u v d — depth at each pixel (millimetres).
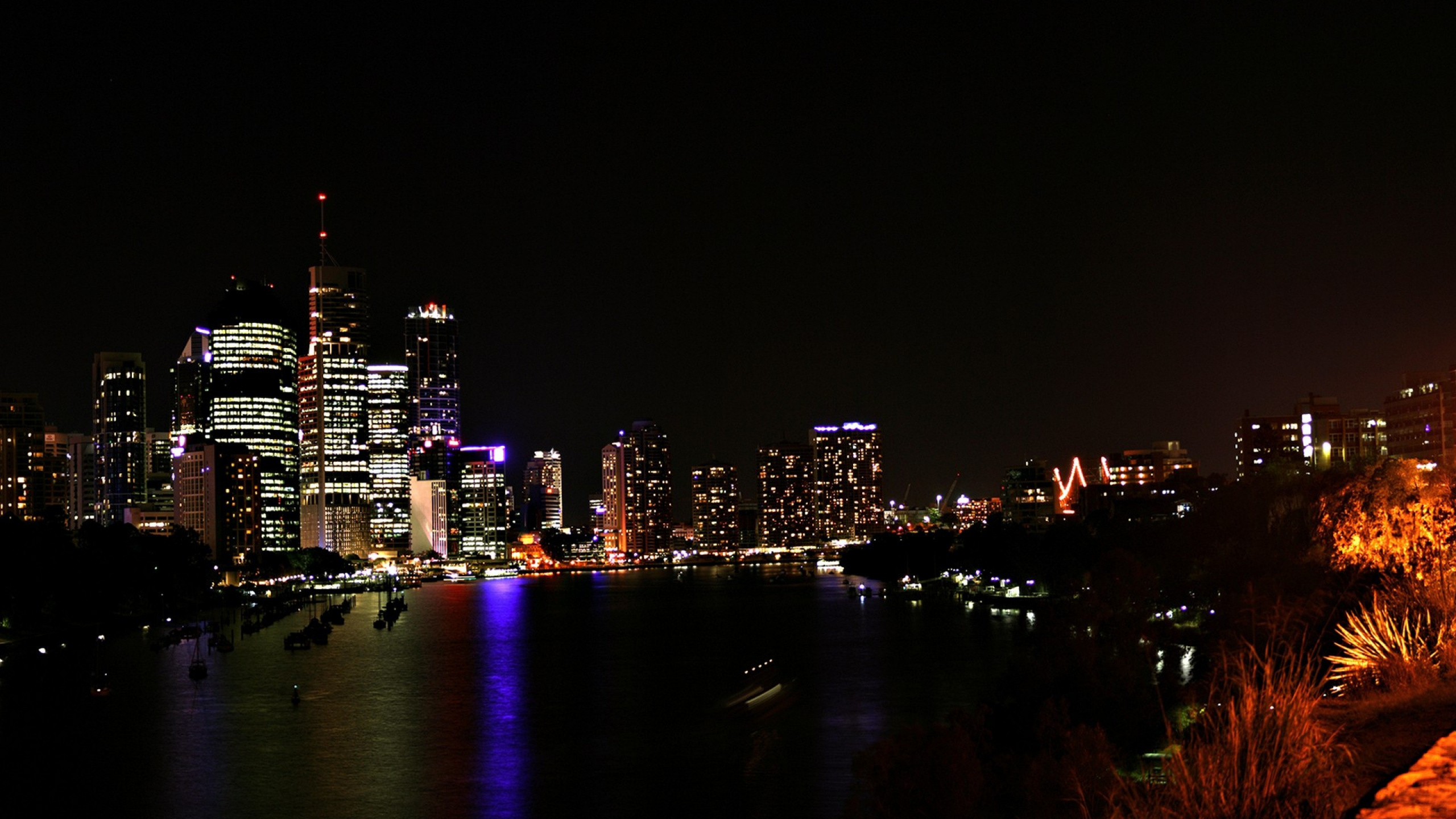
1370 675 35812
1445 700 28734
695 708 170875
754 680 187250
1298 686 25250
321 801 119812
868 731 142375
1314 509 104750
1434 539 64250
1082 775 57938
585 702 179625
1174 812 24703
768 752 133125
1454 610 37344
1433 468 68750
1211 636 100250
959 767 65688
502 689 196875
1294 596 86062
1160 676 93188
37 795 123625
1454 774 20891
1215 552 142375
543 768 132250
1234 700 25734
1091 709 87125
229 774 132500
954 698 163750
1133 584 123188
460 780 127438
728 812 109750
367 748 146250
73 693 197375
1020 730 86312
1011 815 66688
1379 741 25750
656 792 118312
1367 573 78625
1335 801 22422
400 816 113438
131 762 139375
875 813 70375
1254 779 23516
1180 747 26016
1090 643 92062
